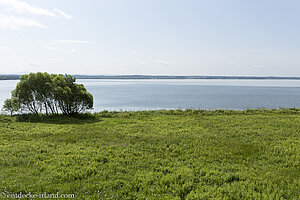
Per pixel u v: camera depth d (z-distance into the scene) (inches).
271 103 2249.0
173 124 736.3
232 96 3193.9
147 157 401.1
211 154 419.5
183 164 368.8
